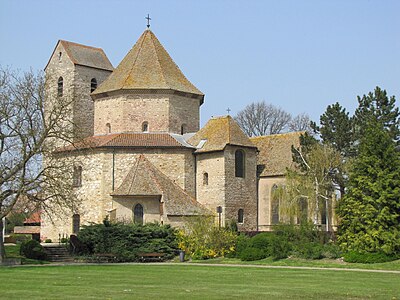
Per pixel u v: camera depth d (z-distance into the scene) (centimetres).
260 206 7138
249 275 3828
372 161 5119
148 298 2495
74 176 5891
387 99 6475
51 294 2653
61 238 6850
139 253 5703
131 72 7294
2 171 5125
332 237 5572
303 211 6562
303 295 2662
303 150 6719
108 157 6725
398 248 4894
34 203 5309
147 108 7144
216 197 6775
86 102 7969
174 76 7438
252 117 10675
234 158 6875
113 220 6241
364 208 5012
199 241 5728
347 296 2639
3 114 5162
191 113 7394
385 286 3097
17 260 5209
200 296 2584
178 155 6869
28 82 5319
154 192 6412
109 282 3284
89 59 8112
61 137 5497
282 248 5253
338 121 6644
